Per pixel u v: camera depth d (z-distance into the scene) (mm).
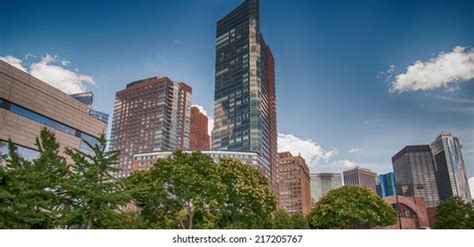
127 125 162125
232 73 174625
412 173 83750
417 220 69000
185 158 35281
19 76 69312
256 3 182125
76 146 81250
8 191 19953
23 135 68875
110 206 22750
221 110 172250
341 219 47688
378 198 50094
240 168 37125
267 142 160875
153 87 163000
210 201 32344
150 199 32562
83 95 126562
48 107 75125
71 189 21344
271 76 182875
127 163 152375
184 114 168000
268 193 37219
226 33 186750
